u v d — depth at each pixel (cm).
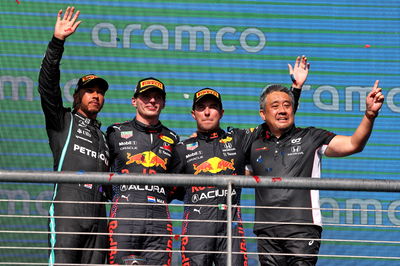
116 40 1433
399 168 1402
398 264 1332
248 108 1424
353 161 1398
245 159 1027
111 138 1029
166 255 979
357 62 1450
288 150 973
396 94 1436
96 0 1442
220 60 1441
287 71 1445
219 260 980
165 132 1045
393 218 1352
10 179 762
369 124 899
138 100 1030
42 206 1334
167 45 1439
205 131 1035
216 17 1455
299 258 927
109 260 966
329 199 1355
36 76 1411
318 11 1467
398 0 1480
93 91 1032
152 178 765
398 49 1459
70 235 943
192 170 1016
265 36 1454
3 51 1409
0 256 1302
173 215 1340
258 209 970
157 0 1452
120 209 973
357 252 1337
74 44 1420
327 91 1434
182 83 1426
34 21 1429
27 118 1392
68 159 980
